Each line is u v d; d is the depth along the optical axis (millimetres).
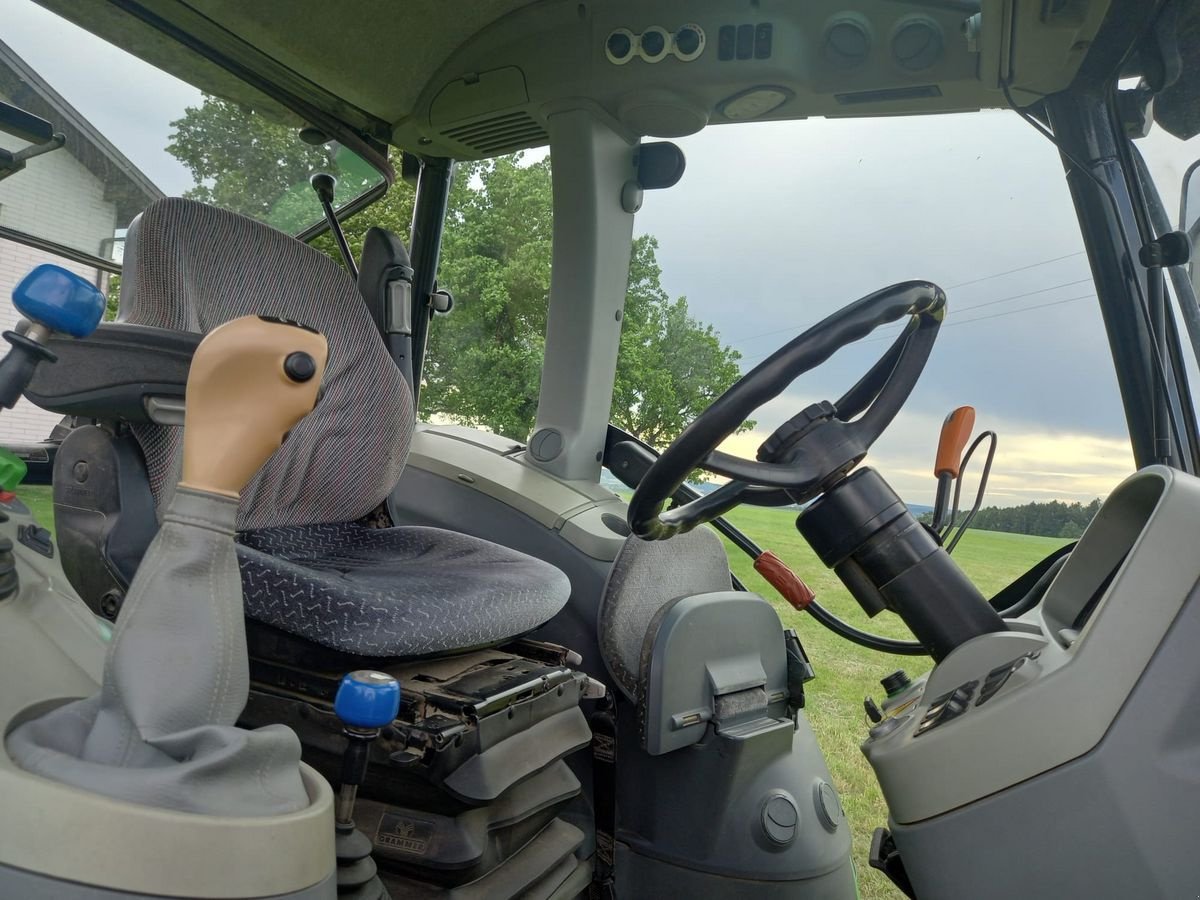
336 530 1619
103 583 1129
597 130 1804
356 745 884
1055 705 742
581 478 1877
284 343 623
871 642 1479
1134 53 1279
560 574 1494
